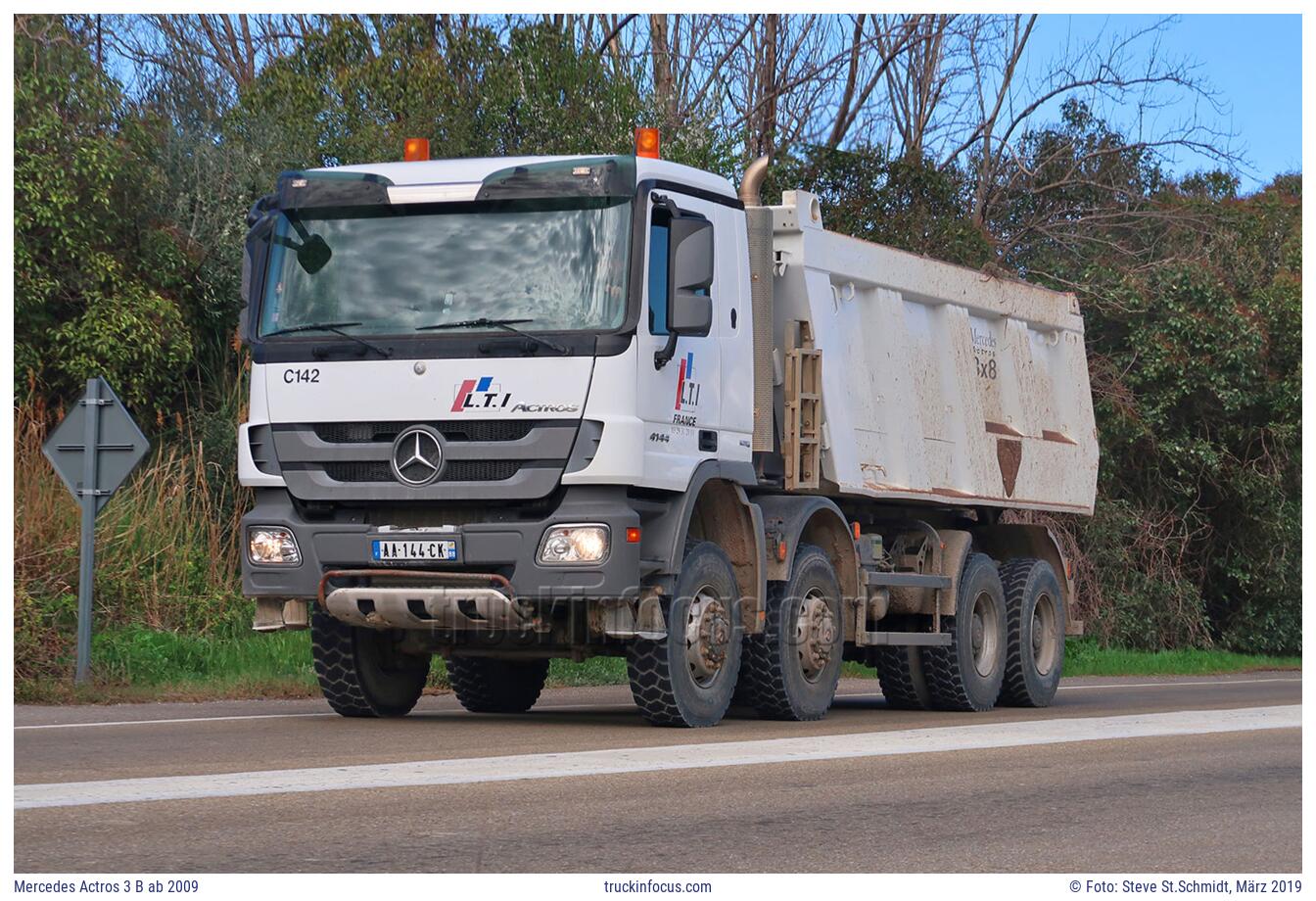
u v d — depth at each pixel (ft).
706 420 35.04
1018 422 51.65
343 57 83.15
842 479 40.83
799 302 40.40
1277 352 96.58
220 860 18.47
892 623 45.44
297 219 34.27
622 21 99.76
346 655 36.68
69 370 60.03
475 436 32.50
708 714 35.01
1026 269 102.42
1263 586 96.99
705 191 35.70
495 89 77.25
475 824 21.13
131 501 57.47
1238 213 106.63
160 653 50.83
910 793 25.11
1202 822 23.44
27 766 26.00
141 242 64.28
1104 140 111.24
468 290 33.01
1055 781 27.14
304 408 33.32
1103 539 91.09
